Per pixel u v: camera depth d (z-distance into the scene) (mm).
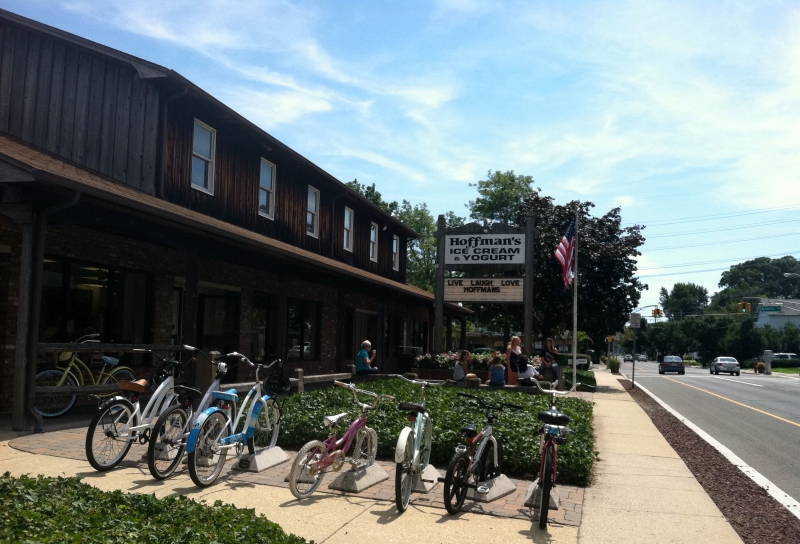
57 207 8898
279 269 15133
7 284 10828
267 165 18812
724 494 7531
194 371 11266
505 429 8742
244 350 17234
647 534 5859
